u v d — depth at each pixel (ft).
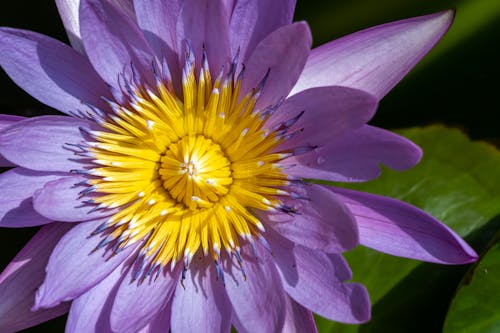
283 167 1.20
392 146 1.15
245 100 1.20
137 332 1.20
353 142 1.17
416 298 1.27
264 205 1.21
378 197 1.19
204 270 1.21
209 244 1.22
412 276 1.28
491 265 1.23
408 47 1.22
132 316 1.18
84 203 1.20
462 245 1.16
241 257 1.21
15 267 1.22
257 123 1.20
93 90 1.22
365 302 1.16
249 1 1.19
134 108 1.21
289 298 1.21
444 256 1.17
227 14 1.20
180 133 1.23
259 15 1.19
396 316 1.27
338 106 1.16
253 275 1.20
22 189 1.20
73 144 1.20
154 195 1.23
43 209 1.16
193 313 1.20
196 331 1.19
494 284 1.22
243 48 1.20
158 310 1.19
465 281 1.23
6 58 1.19
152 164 1.23
